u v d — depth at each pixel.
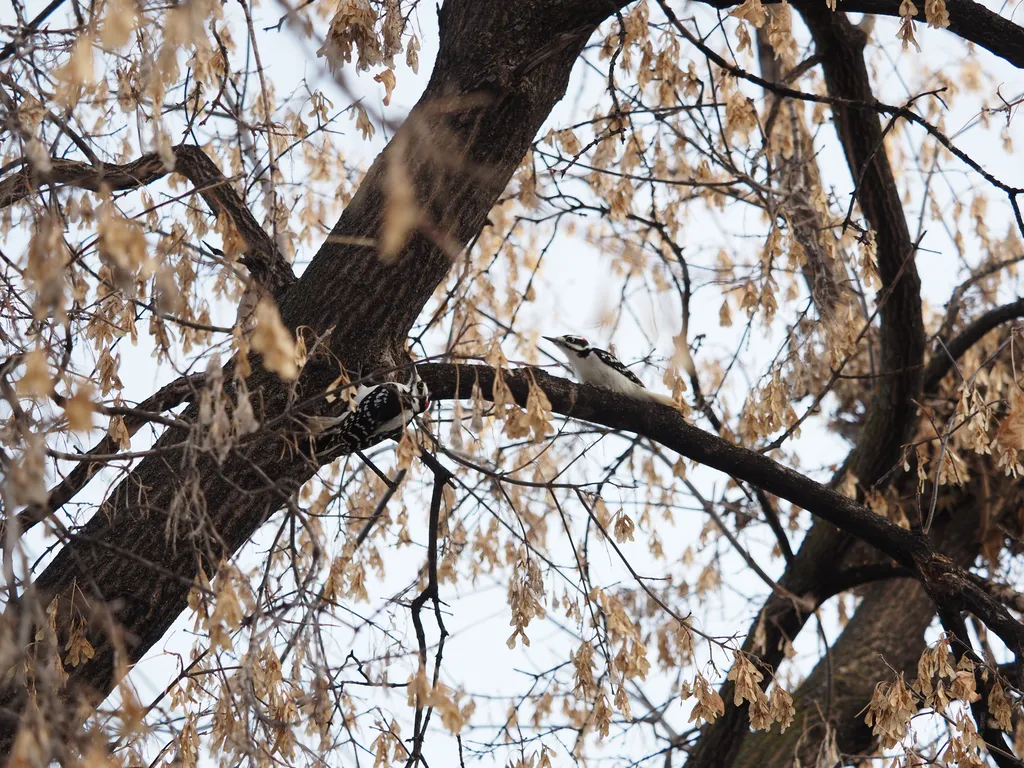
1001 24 11.73
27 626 5.80
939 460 10.55
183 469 7.98
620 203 12.02
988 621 10.38
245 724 7.00
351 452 10.24
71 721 6.14
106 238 5.82
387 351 9.66
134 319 8.53
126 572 8.46
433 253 9.80
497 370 7.80
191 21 6.35
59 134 7.75
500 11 10.49
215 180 9.79
